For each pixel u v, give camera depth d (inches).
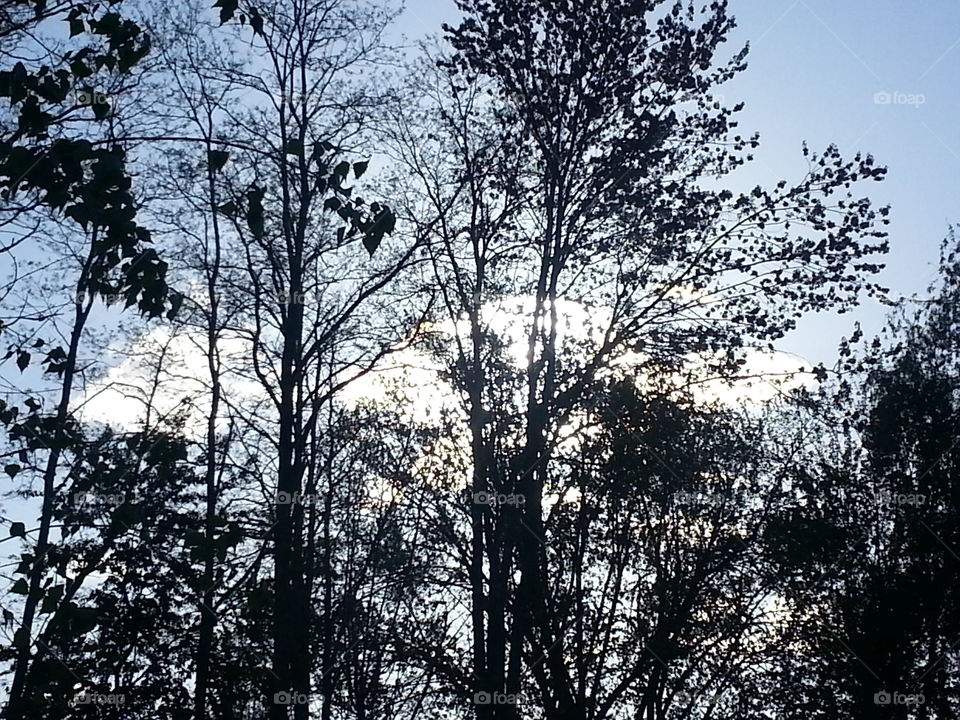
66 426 521.0
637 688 947.3
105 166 355.3
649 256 845.2
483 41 850.8
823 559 1016.2
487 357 879.1
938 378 1138.0
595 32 837.8
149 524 802.8
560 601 884.0
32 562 450.0
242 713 971.9
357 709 1122.0
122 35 385.7
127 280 383.2
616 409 840.9
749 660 1011.9
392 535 987.3
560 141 869.2
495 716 828.0
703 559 933.8
